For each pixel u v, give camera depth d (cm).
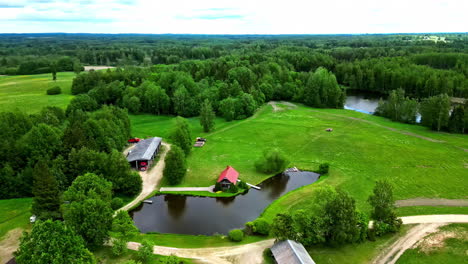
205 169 8012
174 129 9062
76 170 6556
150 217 6016
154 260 4619
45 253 3525
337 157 8575
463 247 4831
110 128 8531
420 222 5516
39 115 8775
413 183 7019
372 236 5075
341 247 4884
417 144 9225
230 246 5016
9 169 6350
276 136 10306
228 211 6222
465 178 7150
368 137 9862
